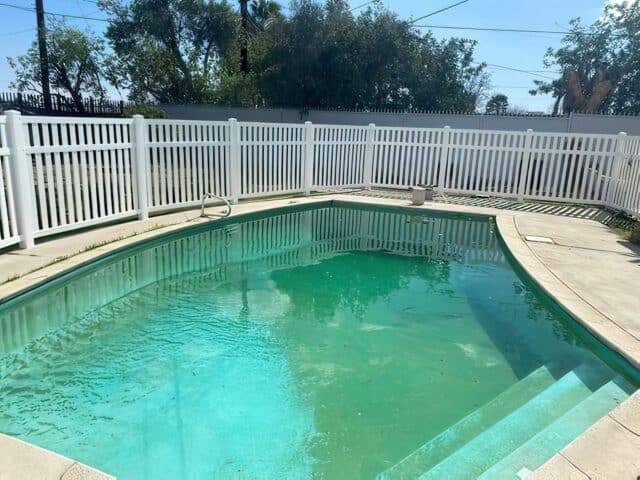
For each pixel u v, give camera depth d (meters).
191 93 22.66
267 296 4.69
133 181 6.56
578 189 8.98
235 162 8.16
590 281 4.46
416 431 2.60
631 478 1.95
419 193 8.88
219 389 3.01
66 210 6.13
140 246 5.79
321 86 17.86
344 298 4.66
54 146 5.25
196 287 4.90
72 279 4.69
